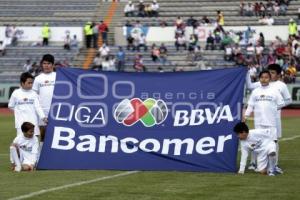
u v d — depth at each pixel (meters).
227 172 16.41
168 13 61.19
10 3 64.44
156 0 62.59
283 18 58.22
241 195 13.08
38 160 17.14
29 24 60.88
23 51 57.62
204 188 13.89
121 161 17.00
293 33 54.03
